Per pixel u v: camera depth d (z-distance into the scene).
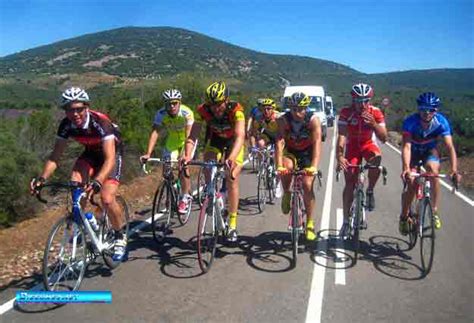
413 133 5.57
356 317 4.18
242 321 4.09
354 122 5.88
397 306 4.41
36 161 8.80
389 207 8.65
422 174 5.22
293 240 5.39
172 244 6.24
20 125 10.72
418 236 5.85
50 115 11.45
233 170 5.34
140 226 7.13
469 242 6.48
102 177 4.55
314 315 4.21
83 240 4.70
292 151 5.90
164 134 13.12
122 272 5.19
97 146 4.95
